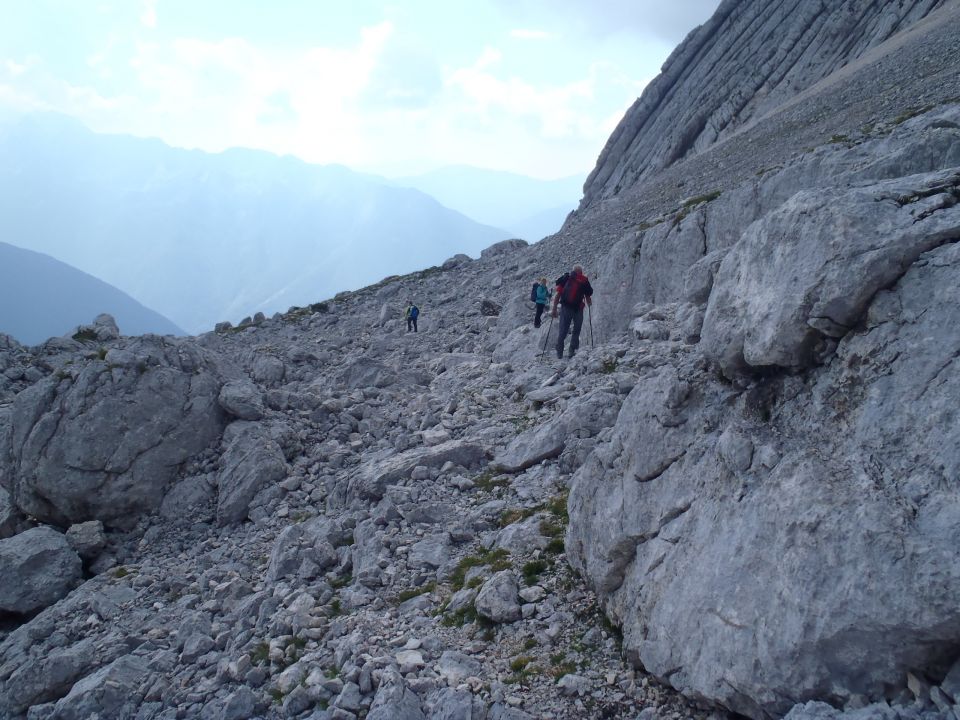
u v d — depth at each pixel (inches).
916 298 189.9
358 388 831.1
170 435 617.0
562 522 377.7
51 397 615.8
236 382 684.1
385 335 1373.0
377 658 286.0
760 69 2987.2
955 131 526.6
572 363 655.1
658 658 228.2
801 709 168.1
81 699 335.3
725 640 198.7
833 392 206.5
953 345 176.9
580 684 249.9
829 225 211.8
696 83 3265.3
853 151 685.9
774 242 236.2
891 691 161.8
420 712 252.8
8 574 493.0
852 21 2802.7
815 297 209.6
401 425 691.4
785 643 178.2
